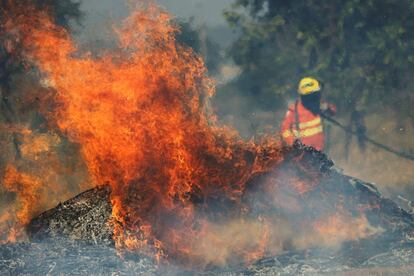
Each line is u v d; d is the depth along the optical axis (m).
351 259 17.52
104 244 18.73
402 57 37.62
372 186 20.17
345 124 38.72
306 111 31.80
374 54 38.44
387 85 38.28
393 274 16.53
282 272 17.17
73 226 19.23
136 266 17.47
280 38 40.22
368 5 37.34
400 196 30.61
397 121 38.31
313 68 38.97
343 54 38.50
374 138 38.16
